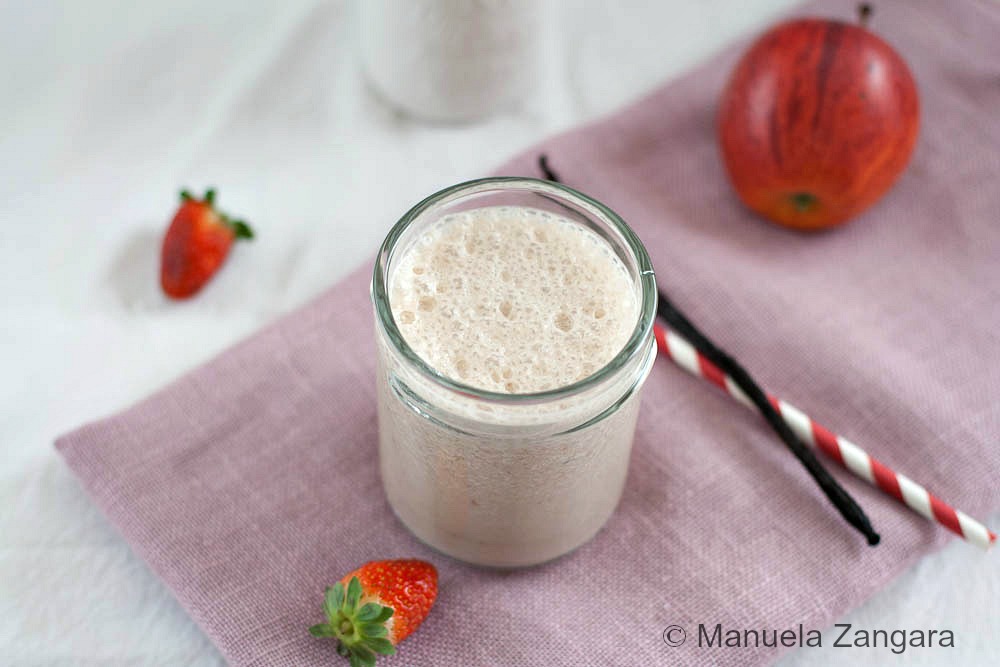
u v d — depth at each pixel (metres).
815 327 0.54
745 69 0.56
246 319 0.57
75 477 0.52
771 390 0.53
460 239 0.45
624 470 0.49
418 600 0.47
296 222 0.60
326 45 0.65
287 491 0.50
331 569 0.49
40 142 0.62
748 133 0.55
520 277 0.45
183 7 0.66
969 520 0.48
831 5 0.65
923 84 0.62
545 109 0.64
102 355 0.56
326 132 0.63
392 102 0.64
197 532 0.49
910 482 0.49
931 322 0.55
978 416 0.52
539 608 0.48
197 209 0.57
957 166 0.59
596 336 0.44
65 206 0.60
